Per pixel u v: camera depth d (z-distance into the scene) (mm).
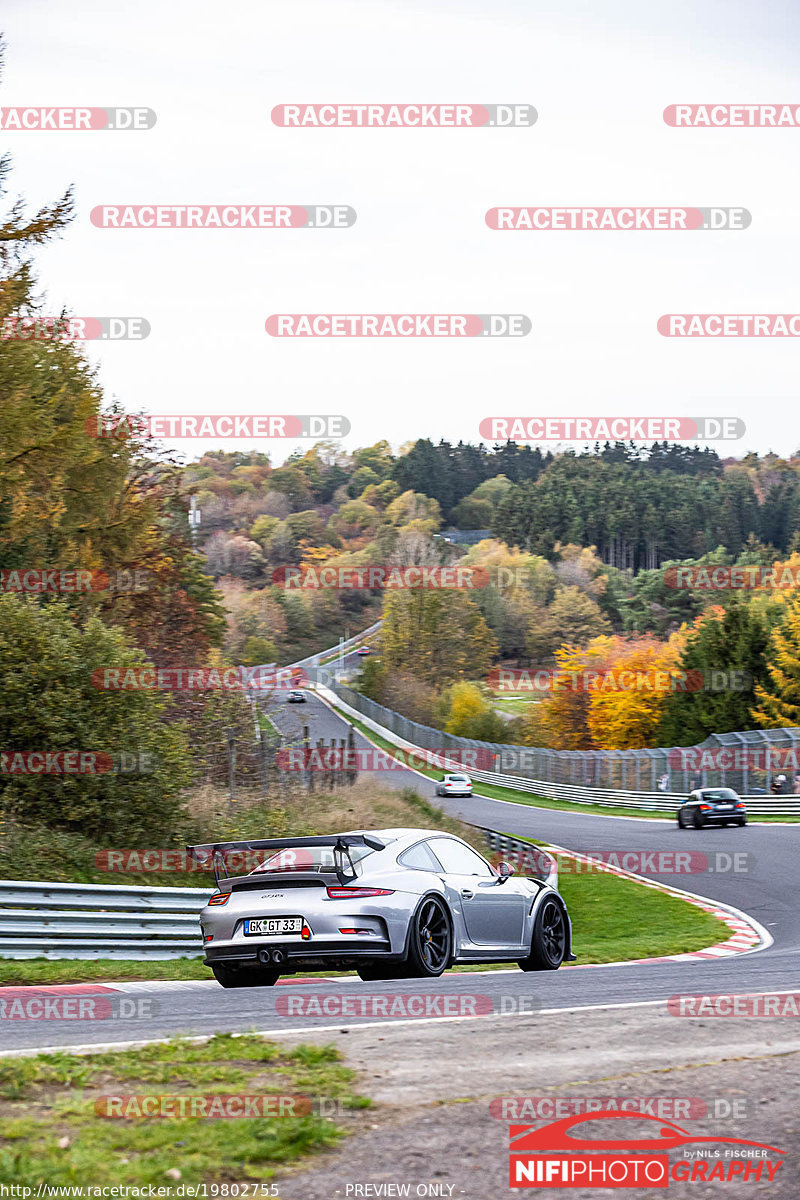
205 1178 11578
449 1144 12641
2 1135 12586
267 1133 12734
